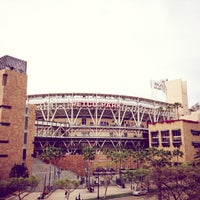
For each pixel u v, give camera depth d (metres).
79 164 95.75
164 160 74.00
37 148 107.94
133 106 124.31
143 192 63.31
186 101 171.75
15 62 77.19
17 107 72.38
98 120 123.00
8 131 68.88
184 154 101.94
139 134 124.88
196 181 32.50
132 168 104.81
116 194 65.31
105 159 103.62
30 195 62.56
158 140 114.00
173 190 35.03
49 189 67.88
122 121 128.88
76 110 120.00
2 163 66.06
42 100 118.50
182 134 104.31
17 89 73.31
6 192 46.94
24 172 65.69
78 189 74.06
